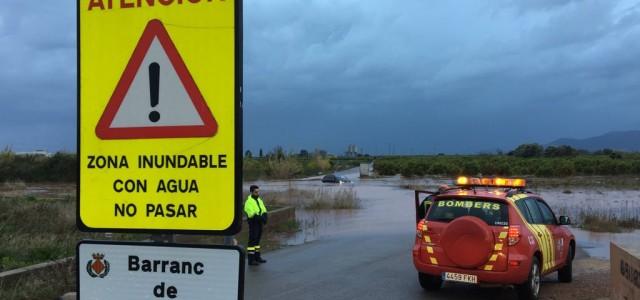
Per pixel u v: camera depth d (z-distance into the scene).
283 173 57.53
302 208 27.14
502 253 8.22
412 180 66.25
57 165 46.62
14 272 8.31
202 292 2.77
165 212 2.77
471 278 8.39
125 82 2.81
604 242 16.42
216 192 2.72
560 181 57.78
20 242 10.70
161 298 2.81
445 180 66.56
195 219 2.75
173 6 2.75
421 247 8.84
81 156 2.87
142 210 2.80
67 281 8.32
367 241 15.96
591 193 41.94
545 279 10.56
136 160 2.81
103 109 2.85
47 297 7.85
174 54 2.75
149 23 2.78
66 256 9.91
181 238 4.41
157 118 2.78
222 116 2.71
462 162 76.94
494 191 9.13
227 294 2.74
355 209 27.42
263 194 30.17
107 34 2.83
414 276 10.59
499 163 72.94
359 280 10.19
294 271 11.10
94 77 2.86
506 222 8.39
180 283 2.79
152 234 2.88
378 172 81.00
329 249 14.31
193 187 2.75
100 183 2.85
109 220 2.84
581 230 19.50
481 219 8.49
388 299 8.73
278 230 18.58
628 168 70.38
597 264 12.32
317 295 8.95
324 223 21.20
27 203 15.83
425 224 8.88
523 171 70.06
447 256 8.50
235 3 2.69
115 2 2.82
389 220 22.30
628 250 5.09
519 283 8.27
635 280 4.73
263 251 14.02
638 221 21.25
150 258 2.82
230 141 2.70
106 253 2.87
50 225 13.25
